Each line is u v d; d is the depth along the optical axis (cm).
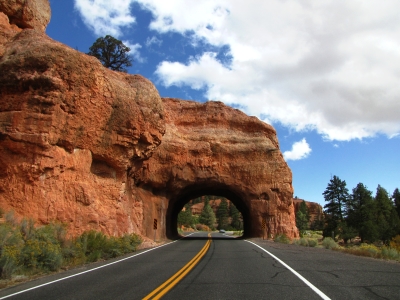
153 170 3578
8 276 961
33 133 1688
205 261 1306
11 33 2017
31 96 1722
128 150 2289
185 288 759
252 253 1666
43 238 1311
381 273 998
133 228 2539
